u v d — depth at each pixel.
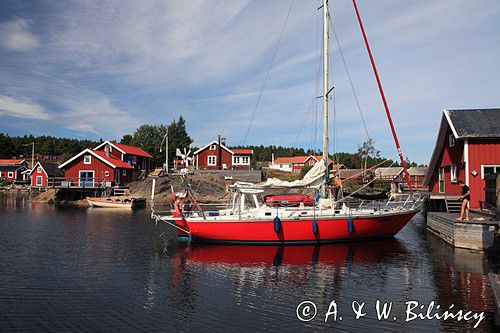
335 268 10.13
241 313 6.89
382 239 14.36
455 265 10.31
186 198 15.22
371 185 42.00
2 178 64.62
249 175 41.56
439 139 20.64
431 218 16.89
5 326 6.22
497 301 5.61
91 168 38.75
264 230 13.02
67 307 7.16
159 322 6.44
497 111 17.55
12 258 11.30
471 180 16.45
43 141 115.00
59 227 18.14
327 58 15.40
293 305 7.32
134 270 9.98
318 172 14.32
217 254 11.91
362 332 6.05
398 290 8.17
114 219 21.80
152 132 70.75
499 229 9.98
